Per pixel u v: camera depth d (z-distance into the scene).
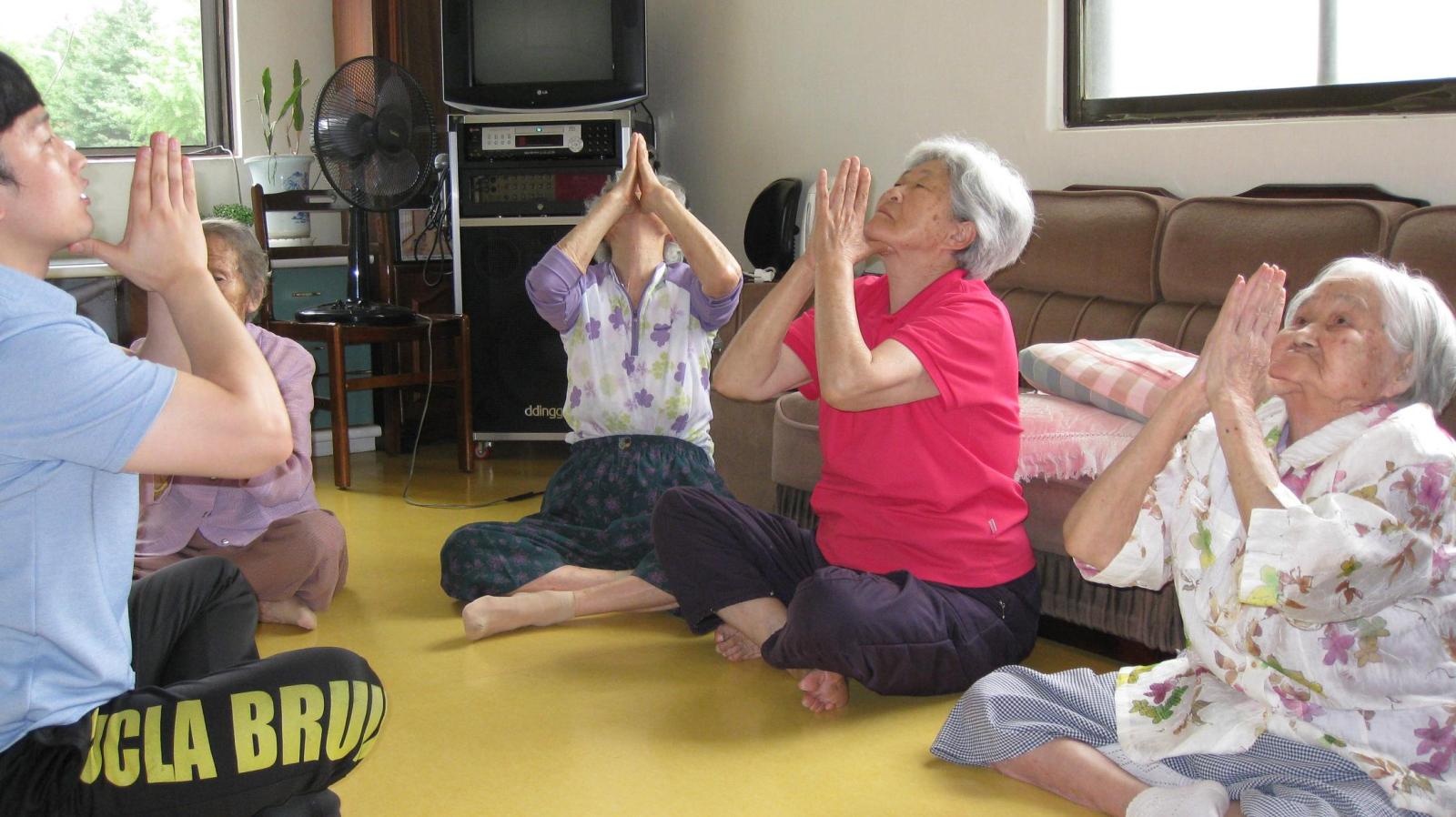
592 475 2.58
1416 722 1.38
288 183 4.32
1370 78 2.69
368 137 3.83
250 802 1.16
